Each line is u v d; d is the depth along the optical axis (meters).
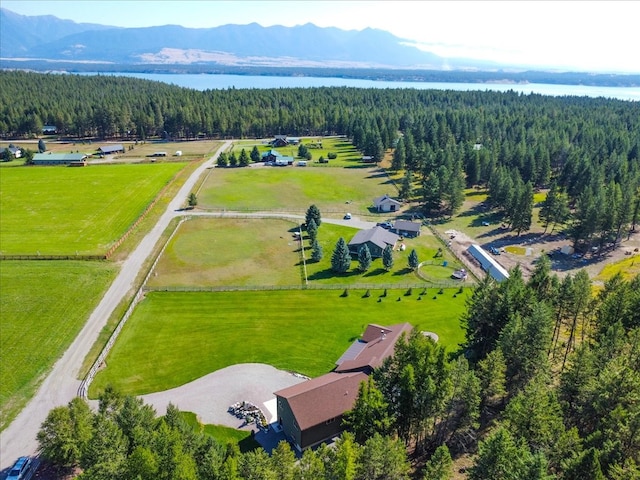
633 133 192.25
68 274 88.12
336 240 111.06
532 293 58.03
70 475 45.84
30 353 65.19
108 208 126.81
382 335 62.38
